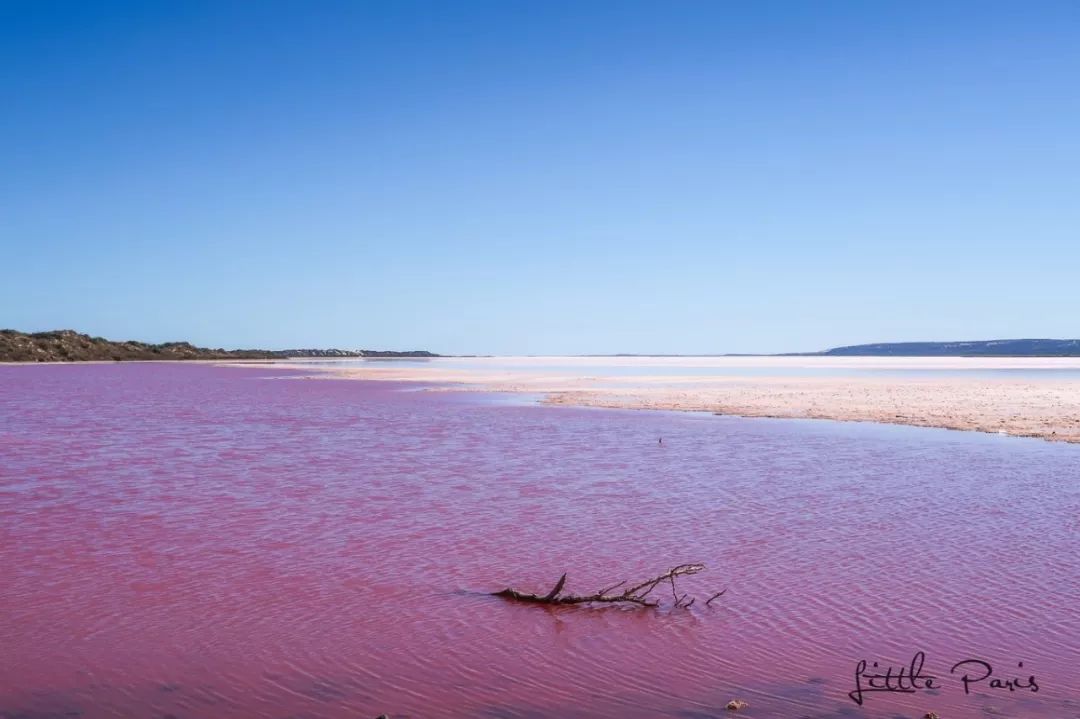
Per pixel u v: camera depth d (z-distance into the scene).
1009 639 9.33
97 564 12.30
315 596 10.90
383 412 38.34
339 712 7.65
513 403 43.69
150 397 50.56
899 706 7.67
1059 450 24.17
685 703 7.82
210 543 13.54
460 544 13.51
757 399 44.34
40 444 26.03
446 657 8.94
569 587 11.30
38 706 7.75
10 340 168.00
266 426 31.81
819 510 16.02
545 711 7.68
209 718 7.54
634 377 80.00
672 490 18.11
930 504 16.55
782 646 9.20
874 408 37.97
